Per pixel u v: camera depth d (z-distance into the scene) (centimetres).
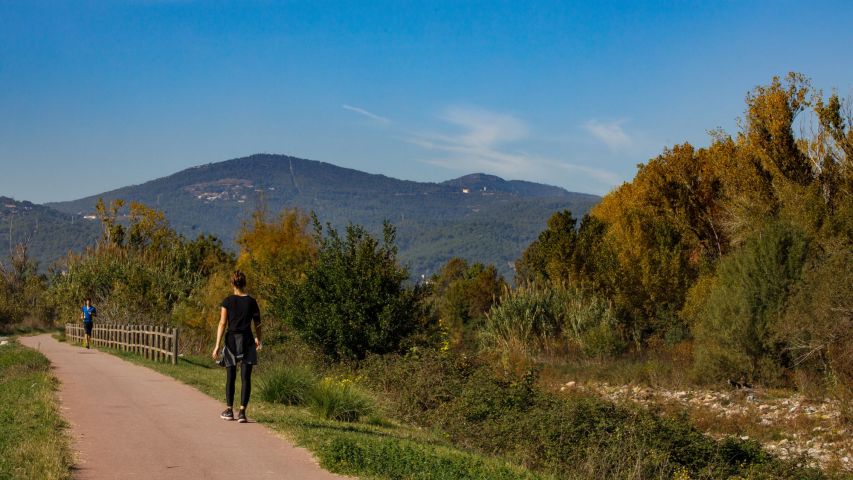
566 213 5459
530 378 1672
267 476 827
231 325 1138
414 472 891
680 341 3416
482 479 889
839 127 3341
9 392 1375
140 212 6188
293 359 2417
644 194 4481
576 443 1217
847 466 1441
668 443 1220
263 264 2952
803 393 2275
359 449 933
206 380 1781
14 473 761
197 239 6738
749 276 2531
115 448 925
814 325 2267
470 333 4275
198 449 940
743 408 2097
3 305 5494
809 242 2569
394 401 1689
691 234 4378
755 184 3556
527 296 3553
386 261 2312
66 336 4181
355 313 2212
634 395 2389
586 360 3203
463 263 10188
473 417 1453
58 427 1033
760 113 3534
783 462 1290
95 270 4128
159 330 2547
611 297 3888
